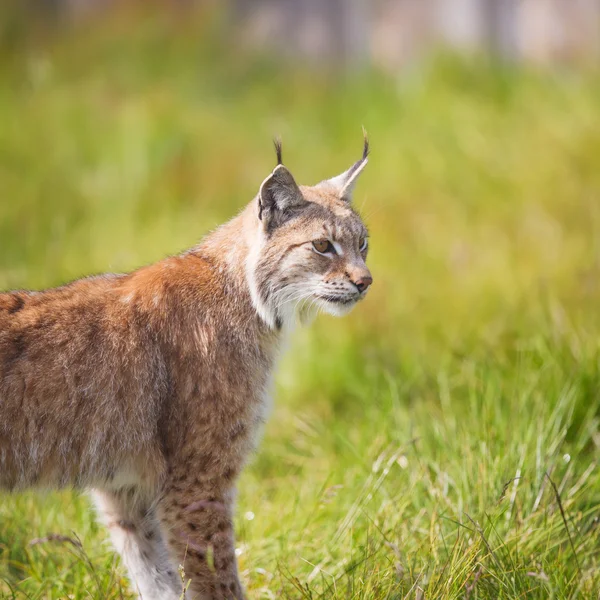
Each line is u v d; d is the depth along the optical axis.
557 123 24.38
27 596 10.97
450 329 18.02
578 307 17.39
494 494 12.18
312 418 16.47
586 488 12.41
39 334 10.65
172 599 11.62
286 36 35.16
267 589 11.47
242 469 11.33
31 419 10.45
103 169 26.03
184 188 25.27
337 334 18.52
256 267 11.59
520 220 21.33
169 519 11.00
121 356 10.87
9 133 28.14
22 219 24.00
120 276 11.67
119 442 10.82
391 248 21.02
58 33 34.88
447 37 31.58
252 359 11.46
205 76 32.12
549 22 32.62
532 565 11.11
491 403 13.80
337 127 27.84
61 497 13.48
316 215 11.83
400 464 13.31
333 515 12.95
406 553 11.47
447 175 23.62
